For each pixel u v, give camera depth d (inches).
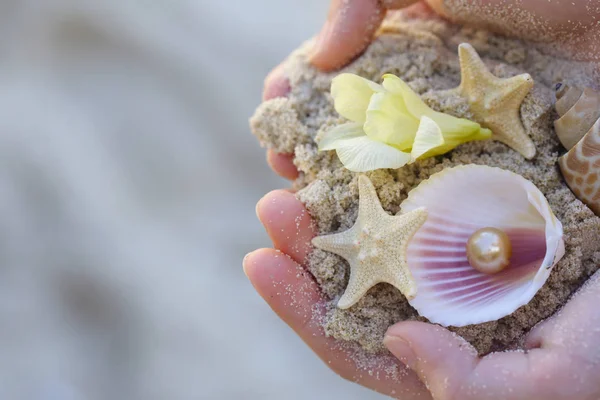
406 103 8.5
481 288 8.5
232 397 14.4
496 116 8.6
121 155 15.9
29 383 14.3
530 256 8.5
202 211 15.6
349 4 9.2
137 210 15.5
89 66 16.7
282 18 17.4
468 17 9.4
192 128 16.2
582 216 8.2
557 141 8.7
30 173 15.6
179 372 14.5
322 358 8.6
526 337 8.0
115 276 15.0
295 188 9.2
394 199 8.5
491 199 8.7
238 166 16.0
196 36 17.1
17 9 17.1
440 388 7.7
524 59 9.3
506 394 7.5
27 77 16.6
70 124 16.1
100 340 14.6
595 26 8.7
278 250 8.6
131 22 17.0
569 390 7.4
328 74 9.5
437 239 8.6
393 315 8.4
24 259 15.1
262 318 15.0
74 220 15.3
